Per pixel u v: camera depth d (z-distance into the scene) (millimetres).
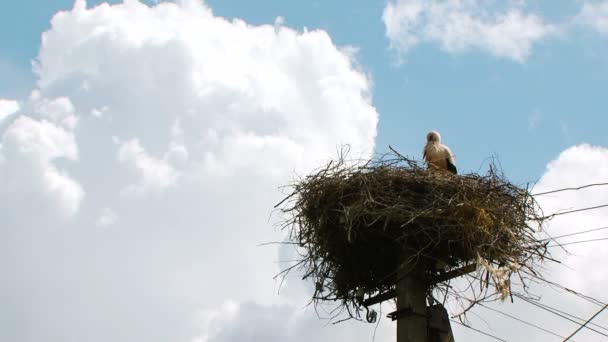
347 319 9648
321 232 9586
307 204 9633
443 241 8969
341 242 9617
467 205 8750
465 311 8602
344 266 9859
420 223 8680
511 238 8883
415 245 9016
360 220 9023
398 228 8992
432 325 8555
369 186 9047
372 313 9445
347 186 9273
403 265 8609
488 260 8648
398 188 9164
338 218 9289
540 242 9094
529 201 9406
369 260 9828
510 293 8297
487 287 8312
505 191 9320
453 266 9305
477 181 9266
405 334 8406
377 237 9422
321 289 9758
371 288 10000
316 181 9594
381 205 8883
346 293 9828
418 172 9266
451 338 8609
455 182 9117
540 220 9344
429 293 9117
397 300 8742
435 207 8773
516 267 8570
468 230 8617
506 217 9039
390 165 9375
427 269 9227
